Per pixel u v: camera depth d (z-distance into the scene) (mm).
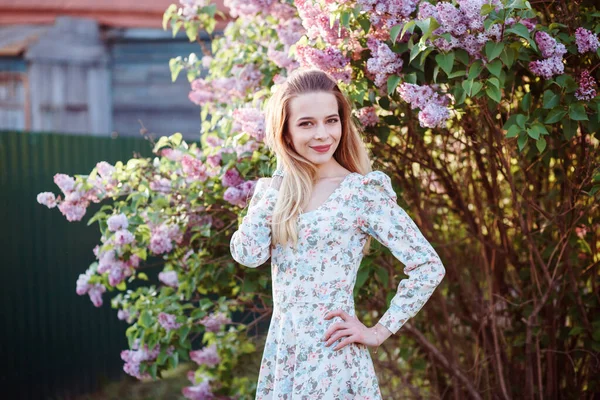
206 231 2693
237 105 2994
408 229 1869
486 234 3160
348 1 2229
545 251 2816
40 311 4391
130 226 2805
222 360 3305
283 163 1935
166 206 2797
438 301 3148
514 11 2086
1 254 4191
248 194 2527
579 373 2943
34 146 4430
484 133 2686
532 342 2959
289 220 1848
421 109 2170
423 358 3217
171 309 2947
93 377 4688
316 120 1876
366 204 1874
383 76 2234
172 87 7277
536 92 2479
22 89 7117
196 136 7316
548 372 2902
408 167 2873
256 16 3088
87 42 7160
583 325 2807
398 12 2172
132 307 3104
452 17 1998
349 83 2295
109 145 4914
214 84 3084
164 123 7312
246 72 2859
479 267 3193
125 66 7258
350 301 1873
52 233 4488
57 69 7129
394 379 3377
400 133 2746
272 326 1910
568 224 2697
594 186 2326
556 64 2104
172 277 3145
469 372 3066
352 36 2311
